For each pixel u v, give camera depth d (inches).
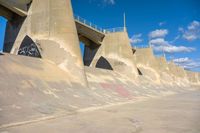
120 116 670.5
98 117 647.8
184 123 570.3
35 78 863.1
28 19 1288.1
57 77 997.8
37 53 1222.3
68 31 1178.6
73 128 502.0
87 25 1724.9
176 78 3641.7
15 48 1332.4
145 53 2610.7
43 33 1218.6
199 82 5034.5
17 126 502.9
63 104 772.6
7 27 1397.6
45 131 468.8
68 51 1158.3
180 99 1301.7
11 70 814.5
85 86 1097.4
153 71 2519.7
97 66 1969.7
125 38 1943.9
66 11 1197.7
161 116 676.7
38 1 1261.1
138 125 544.4
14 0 1216.2
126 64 1913.1
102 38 1994.3
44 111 655.8
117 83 1507.1
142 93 1529.3
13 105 615.8
